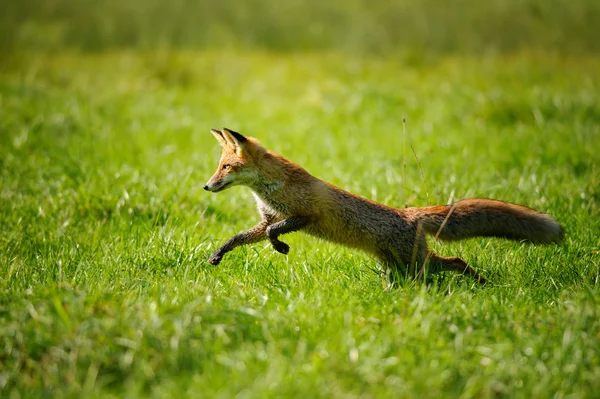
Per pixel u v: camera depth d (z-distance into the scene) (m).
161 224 16.45
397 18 44.53
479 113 26.70
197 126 26.17
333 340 9.51
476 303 11.09
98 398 8.34
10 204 16.86
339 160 21.47
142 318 9.72
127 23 43.38
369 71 35.38
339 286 12.08
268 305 10.86
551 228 12.75
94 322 9.48
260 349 9.27
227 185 13.45
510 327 10.23
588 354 9.30
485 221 13.05
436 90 30.27
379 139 24.19
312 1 48.47
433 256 13.19
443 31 41.97
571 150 21.05
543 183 18.00
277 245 13.41
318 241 15.08
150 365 8.96
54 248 14.73
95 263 13.29
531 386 8.67
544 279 12.60
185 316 9.70
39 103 27.78
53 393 8.52
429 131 24.75
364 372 8.71
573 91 28.06
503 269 13.17
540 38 39.56
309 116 28.00
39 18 43.41
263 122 27.34
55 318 9.66
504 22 41.56
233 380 8.50
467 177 18.81
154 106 28.73
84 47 40.59
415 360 9.15
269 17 45.88
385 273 13.27
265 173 13.46
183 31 43.38
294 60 39.34
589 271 12.68
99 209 16.91
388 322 10.23
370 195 17.47
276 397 8.17
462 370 8.99
